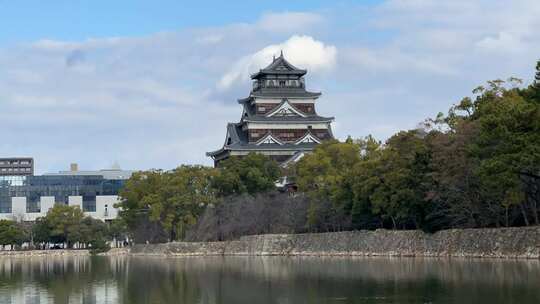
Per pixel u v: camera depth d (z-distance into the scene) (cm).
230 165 17938
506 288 7038
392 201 11588
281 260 13375
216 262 14050
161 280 10319
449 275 8381
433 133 11544
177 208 17762
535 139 8844
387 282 8200
